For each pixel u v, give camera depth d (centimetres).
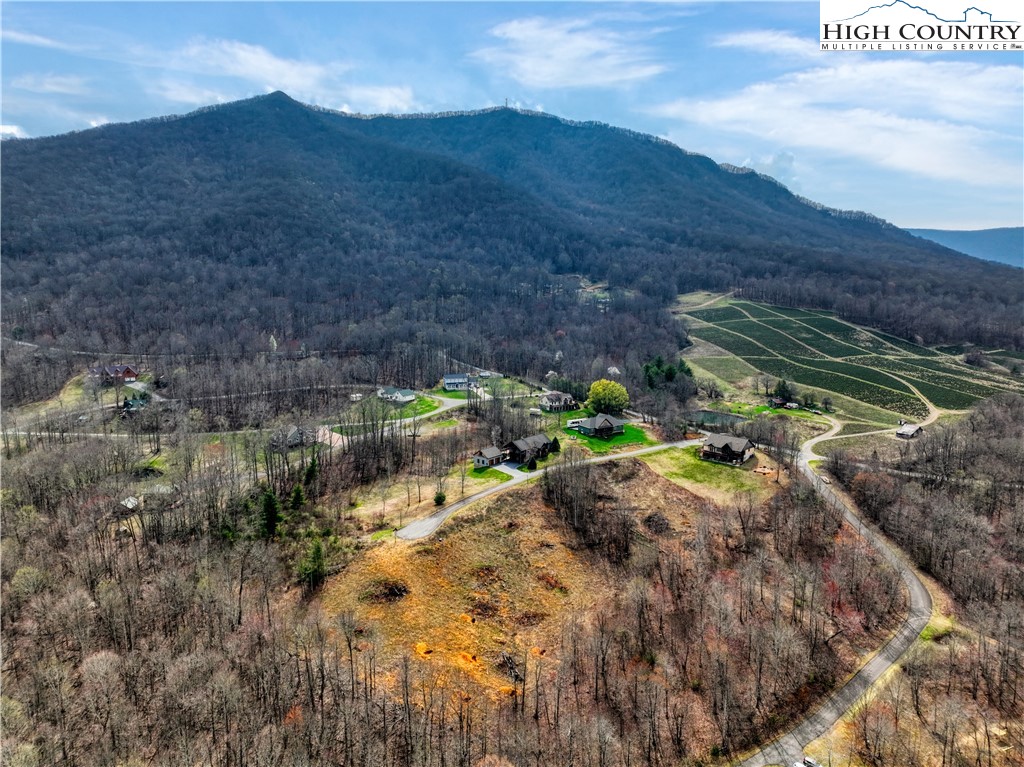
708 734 8019
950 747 7719
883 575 10819
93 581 9394
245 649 8256
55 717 7100
